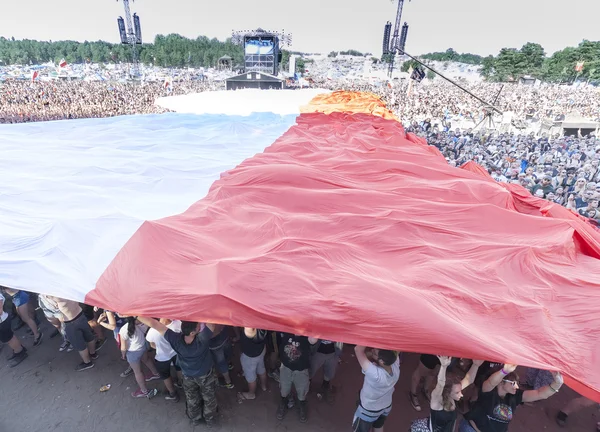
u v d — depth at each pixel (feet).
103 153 34.99
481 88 284.82
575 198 39.29
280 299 13.23
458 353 11.72
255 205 23.04
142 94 161.48
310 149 39.91
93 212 21.39
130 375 19.06
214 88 214.48
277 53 163.12
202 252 16.60
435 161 35.42
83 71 391.45
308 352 15.19
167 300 13.61
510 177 50.62
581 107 169.99
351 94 90.38
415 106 148.05
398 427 16.17
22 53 556.10
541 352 12.13
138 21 186.91
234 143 43.39
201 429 16.11
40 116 110.83
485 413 13.58
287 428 16.26
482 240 19.20
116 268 15.51
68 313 17.74
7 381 18.42
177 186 27.22
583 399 15.81
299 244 16.97
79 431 15.89
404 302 12.82
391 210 22.45
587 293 15.15
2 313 18.47
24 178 26.94
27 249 17.16
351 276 14.60
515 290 15.12
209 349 15.55
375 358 13.39
